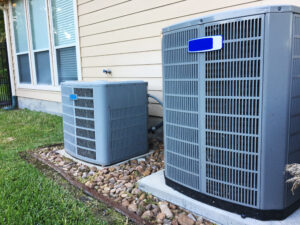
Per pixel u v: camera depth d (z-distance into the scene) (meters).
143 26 3.63
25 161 3.14
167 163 2.23
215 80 1.76
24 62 7.09
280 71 1.59
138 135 3.19
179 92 2.02
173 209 2.03
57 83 5.77
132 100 3.04
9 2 7.07
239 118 1.70
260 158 1.66
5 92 7.99
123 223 1.88
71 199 2.19
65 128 3.35
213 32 1.72
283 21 1.55
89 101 2.86
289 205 1.76
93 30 4.49
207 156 1.88
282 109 1.63
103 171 2.76
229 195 1.80
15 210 2.00
